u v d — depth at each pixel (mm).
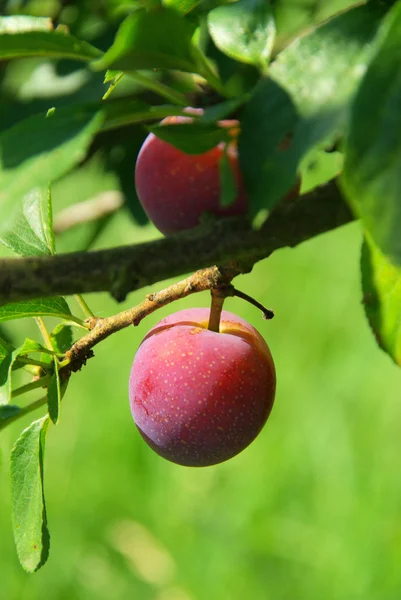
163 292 557
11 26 561
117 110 504
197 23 536
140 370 565
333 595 1020
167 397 556
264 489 1119
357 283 1308
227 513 1104
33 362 557
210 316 565
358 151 469
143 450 1180
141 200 553
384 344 557
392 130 469
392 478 1094
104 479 1161
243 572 1057
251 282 1336
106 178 725
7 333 732
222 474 1156
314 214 502
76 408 1227
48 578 1061
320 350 1267
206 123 487
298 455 1158
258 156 482
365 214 468
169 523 1111
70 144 476
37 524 553
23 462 554
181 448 561
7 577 1050
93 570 1070
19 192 474
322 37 488
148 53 488
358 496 1097
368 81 471
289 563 1056
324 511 1098
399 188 467
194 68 497
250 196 482
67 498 1146
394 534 1039
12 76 728
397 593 995
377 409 1172
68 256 501
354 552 1043
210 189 533
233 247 501
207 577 1057
